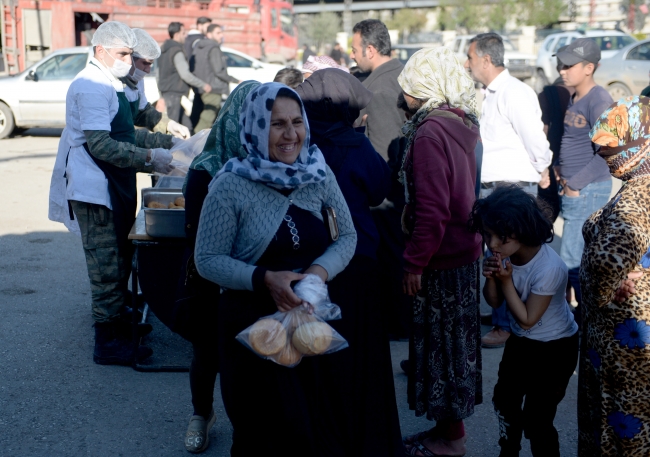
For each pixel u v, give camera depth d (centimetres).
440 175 292
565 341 285
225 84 1075
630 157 248
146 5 1555
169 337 474
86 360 437
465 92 307
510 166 471
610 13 3644
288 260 251
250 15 1764
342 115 315
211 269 243
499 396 296
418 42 3600
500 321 467
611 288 240
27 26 1446
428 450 330
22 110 1252
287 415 245
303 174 244
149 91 1234
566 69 469
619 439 255
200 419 342
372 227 307
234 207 243
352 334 275
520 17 3681
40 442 345
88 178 405
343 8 4284
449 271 305
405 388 413
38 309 516
